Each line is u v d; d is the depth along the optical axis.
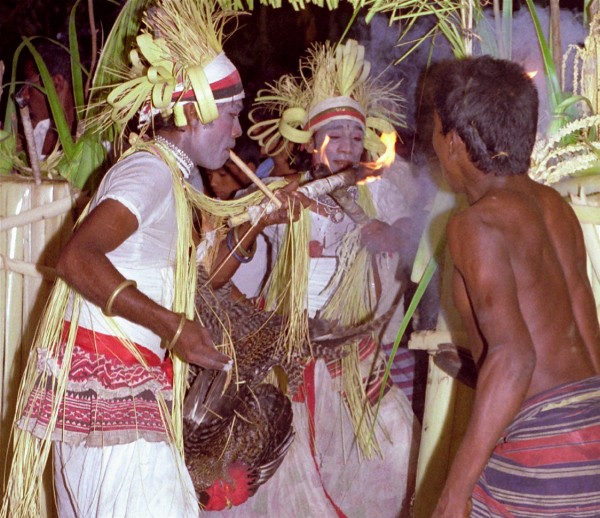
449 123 2.11
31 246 2.90
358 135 3.12
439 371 2.62
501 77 2.08
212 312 2.61
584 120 2.47
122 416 2.13
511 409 1.89
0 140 3.06
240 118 4.61
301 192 2.72
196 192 2.53
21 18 4.69
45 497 2.79
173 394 2.30
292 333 2.72
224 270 2.69
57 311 2.22
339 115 3.09
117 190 2.11
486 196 2.04
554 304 2.03
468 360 2.51
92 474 2.14
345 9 4.51
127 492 2.12
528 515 1.98
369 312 3.17
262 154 3.70
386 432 3.08
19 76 4.69
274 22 4.65
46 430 2.15
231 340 2.59
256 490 2.78
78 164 2.98
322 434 3.04
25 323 2.91
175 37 2.29
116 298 2.03
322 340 2.84
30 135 2.87
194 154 2.34
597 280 2.47
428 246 2.62
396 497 3.07
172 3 2.32
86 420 2.14
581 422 1.96
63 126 3.00
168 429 2.21
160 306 2.08
